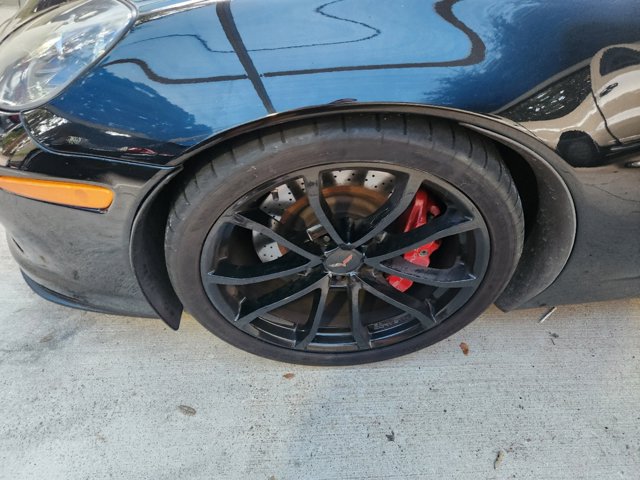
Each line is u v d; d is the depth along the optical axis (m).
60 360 1.84
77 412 1.69
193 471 1.57
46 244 1.52
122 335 1.93
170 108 1.17
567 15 1.21
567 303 1.79
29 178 1.28
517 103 1.19
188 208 1.27
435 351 1.91
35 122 1.22
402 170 1.27
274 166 1.22
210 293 1.49
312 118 1.18
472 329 1.98
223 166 1.21
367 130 1.18
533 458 1.62
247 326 1.64
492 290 1.58
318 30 1.19
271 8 1.22
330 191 1.47
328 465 1.60
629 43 1.22
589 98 1.22
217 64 1.18
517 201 1.37
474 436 1.67
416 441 1.66
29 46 1.37
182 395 1.76
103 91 1.20
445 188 1.32
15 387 1.75
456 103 1.17
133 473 1.56
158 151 1.19
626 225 1.47
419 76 1.16
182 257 1.37
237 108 1.15
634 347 1.93
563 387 1.81
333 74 1.15
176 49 1.20
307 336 1.69
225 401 1.75
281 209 1.49
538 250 1.61
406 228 1.55
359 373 1.84
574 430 1.69
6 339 1.89
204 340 1.93
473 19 1.20
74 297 1.72
